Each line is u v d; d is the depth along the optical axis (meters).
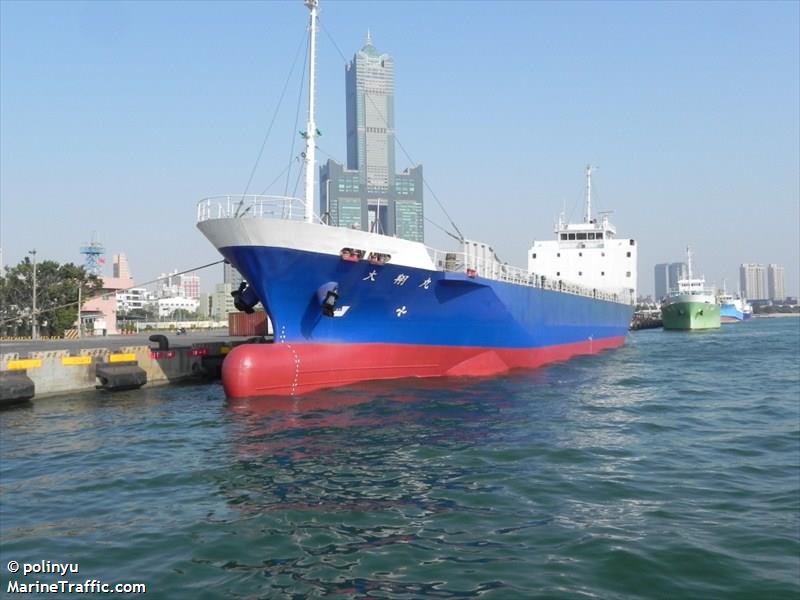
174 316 156.12
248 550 7.94
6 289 58.91
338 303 20.44
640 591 6.57
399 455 12.58
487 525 8.68
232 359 19.72
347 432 14.70
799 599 6.33
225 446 13.69
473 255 24.58
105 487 11.04
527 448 13.12
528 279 30.03
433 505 9.59
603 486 10.43
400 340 22.70
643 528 8.42
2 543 8.42
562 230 51.38
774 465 11.85
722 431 15.12
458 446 13.31
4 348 34.62
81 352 25.19
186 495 10.38
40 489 11.09
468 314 24.30
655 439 14.13
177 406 20.47
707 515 8.94
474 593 6.61
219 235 19.42
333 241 18.98
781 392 22.22
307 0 22.09
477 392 20.72
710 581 6.77
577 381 24.88
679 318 87.62
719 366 32.53
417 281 21.34
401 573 7.17
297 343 20.42
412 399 19.19
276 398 19.39
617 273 49.59
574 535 8.20
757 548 7.64
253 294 21.84
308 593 6.72
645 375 27.84
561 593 6.55
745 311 155.12
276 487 10.62
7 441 15.48
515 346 27.94
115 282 73.00
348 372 21.48
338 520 8.98
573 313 36.97
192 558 7.71
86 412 19.81
